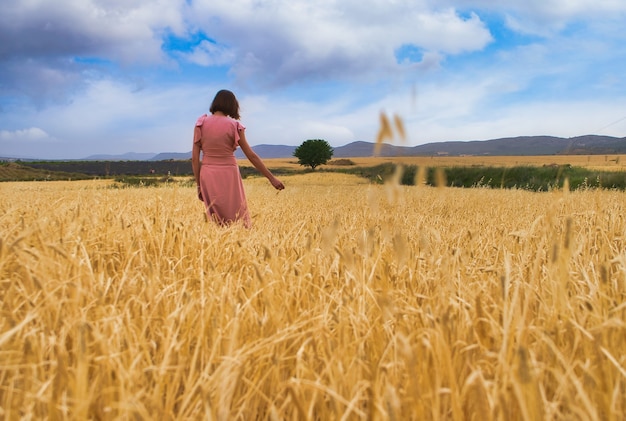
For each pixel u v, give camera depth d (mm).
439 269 2486
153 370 1512
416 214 8266
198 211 6672
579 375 1668
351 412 1422
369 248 2350
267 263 2775
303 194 17422
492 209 10516
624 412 1427
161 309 2168
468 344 1767
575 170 25375
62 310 1948
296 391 1419
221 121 6016
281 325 1875
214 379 1503
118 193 9859
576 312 2016
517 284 1545
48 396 1337
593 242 3809
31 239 2795
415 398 1269
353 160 138250
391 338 1739
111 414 1378
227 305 2094
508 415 1271
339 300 2125
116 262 3111
